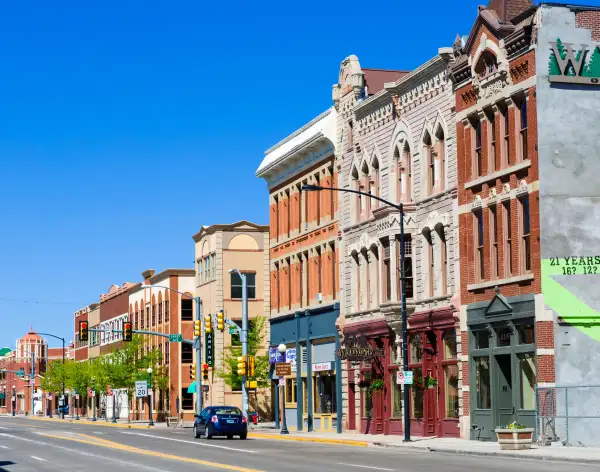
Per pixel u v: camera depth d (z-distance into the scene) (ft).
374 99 177.68
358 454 125.70
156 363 330.75
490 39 143.13
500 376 140.97
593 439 128.36
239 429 178.40
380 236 171.83
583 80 133.80
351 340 183.73
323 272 204.33
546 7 133.90
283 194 229.45
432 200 159.22
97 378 356.79
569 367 129.90
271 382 247.50
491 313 141.69
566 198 132.46
